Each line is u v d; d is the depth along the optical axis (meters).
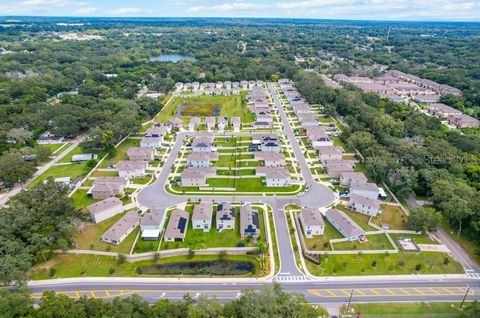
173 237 120.25
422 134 198.75
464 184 137.62
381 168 155.25
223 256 114.56
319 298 98.50
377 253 115.25
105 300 97.12
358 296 99.12
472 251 117.06
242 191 152.88
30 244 105.38
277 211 138.38
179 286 102.88
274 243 120.06
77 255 113.38
